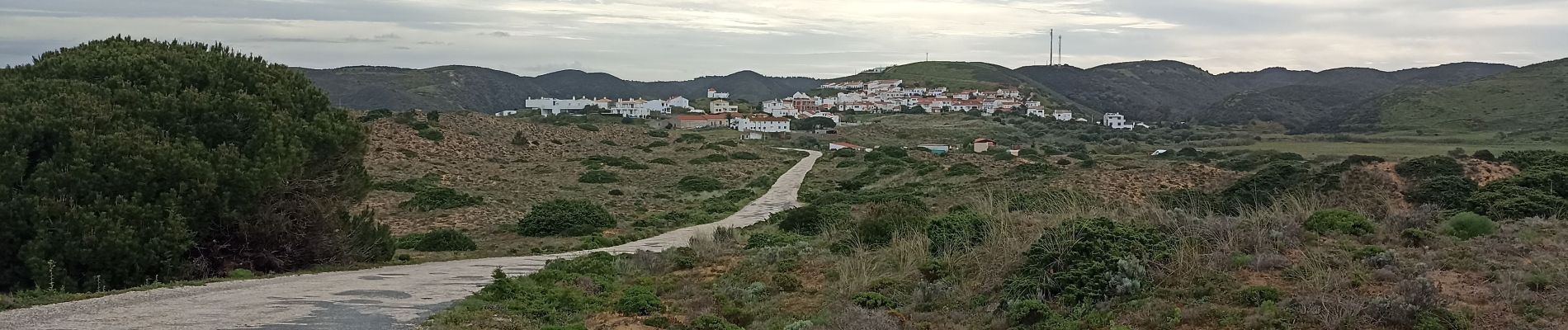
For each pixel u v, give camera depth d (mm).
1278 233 11516
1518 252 10625
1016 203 17828
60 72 19875
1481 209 19672
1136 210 14367
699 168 69000
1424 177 26094
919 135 123938
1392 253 10297
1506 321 8000
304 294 13430
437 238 28750
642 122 133000
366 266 21250
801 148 104500
